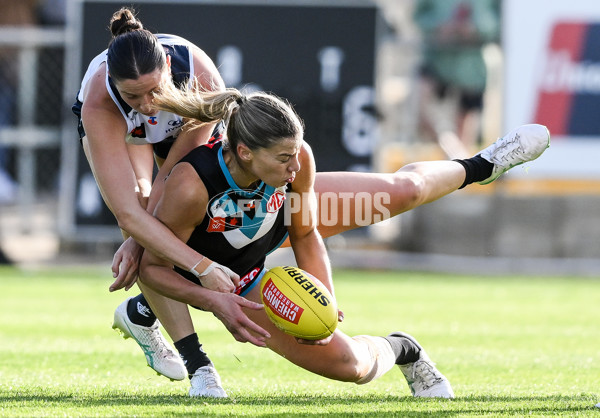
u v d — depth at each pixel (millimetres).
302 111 39406
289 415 12469
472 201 42656
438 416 12523
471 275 41812
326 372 13984
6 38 41594
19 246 45594
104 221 40094
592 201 41656
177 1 38969
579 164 41000
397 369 18812
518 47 40375
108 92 13828
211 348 21125
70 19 40406
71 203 40031
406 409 13164
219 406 13195
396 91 44781
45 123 44250
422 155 41812
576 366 18750
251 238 13750
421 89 43500
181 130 14547
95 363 18688
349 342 13977
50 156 45750
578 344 22531
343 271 42562
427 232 43125
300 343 13156
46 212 45406
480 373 17828
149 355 15453
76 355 19719
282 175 12695
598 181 41281
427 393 14750
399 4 44469
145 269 13547
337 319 13133
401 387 16297
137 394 14688
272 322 13414
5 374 17094
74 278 38094
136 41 13164
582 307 30969
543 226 42062
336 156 39469
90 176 40031
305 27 39281
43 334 23422
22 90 42031
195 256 13070
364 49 39344
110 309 28953
